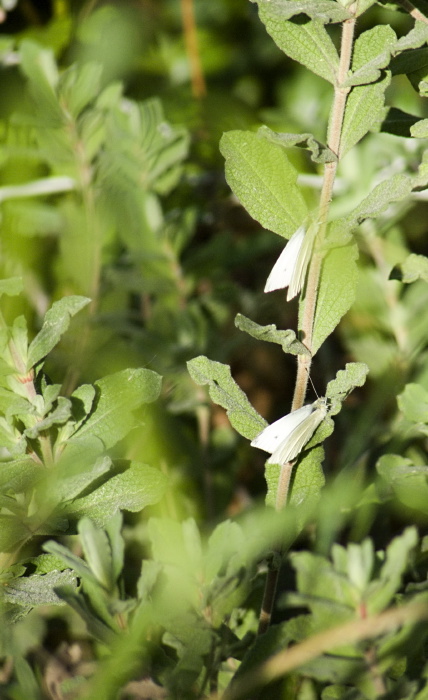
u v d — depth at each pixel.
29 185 1.06
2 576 0.82
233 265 1.04
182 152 1.04
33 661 0.86
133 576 0.89
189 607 0.82
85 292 1.04
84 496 0.83
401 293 1.00
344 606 0.81
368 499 0.89
